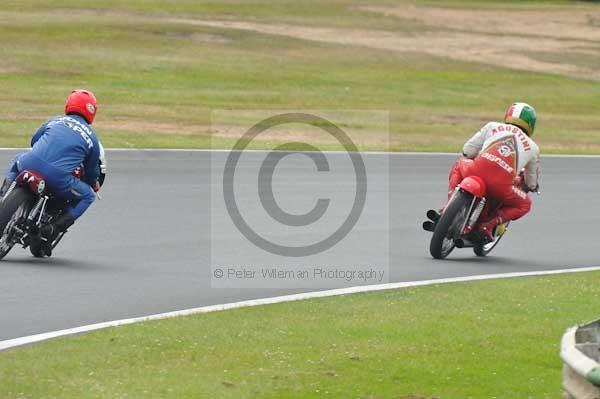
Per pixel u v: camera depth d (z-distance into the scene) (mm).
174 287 37500
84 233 46844
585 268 44906
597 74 140750
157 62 123188
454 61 140250
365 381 26906
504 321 34094
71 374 26391
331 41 145875
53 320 32156
